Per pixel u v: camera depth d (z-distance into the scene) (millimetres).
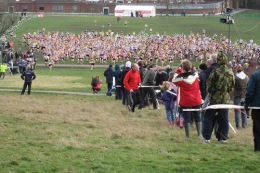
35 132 25234
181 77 24578
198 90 24781
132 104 37250
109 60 114688
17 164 18344
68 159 19109
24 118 30516
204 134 23359
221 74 22844
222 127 23344
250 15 198000
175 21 182375
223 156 20078
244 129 29750
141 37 132125
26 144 21953
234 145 22719
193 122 28984
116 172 17406
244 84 30297
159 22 179000
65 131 25828
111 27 164750
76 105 41094
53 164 18359
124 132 25859
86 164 18391
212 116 23219
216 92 22969
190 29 158875
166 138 24656
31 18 186250
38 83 71438
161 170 17750
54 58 108875
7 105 37812
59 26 165250
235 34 148750
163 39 128250
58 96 51156
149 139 24156
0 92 55312
